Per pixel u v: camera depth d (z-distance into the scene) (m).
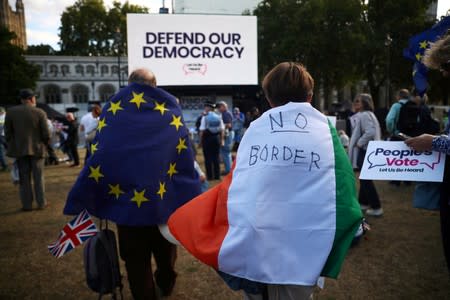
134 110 2.05
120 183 1.96
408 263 3.32
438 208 2.15
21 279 3.15
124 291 2.92
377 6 26.67
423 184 2.20
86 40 70.44
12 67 44.12
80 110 55.66
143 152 1.99
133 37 13.35
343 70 25.89
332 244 1.29
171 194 2.12
